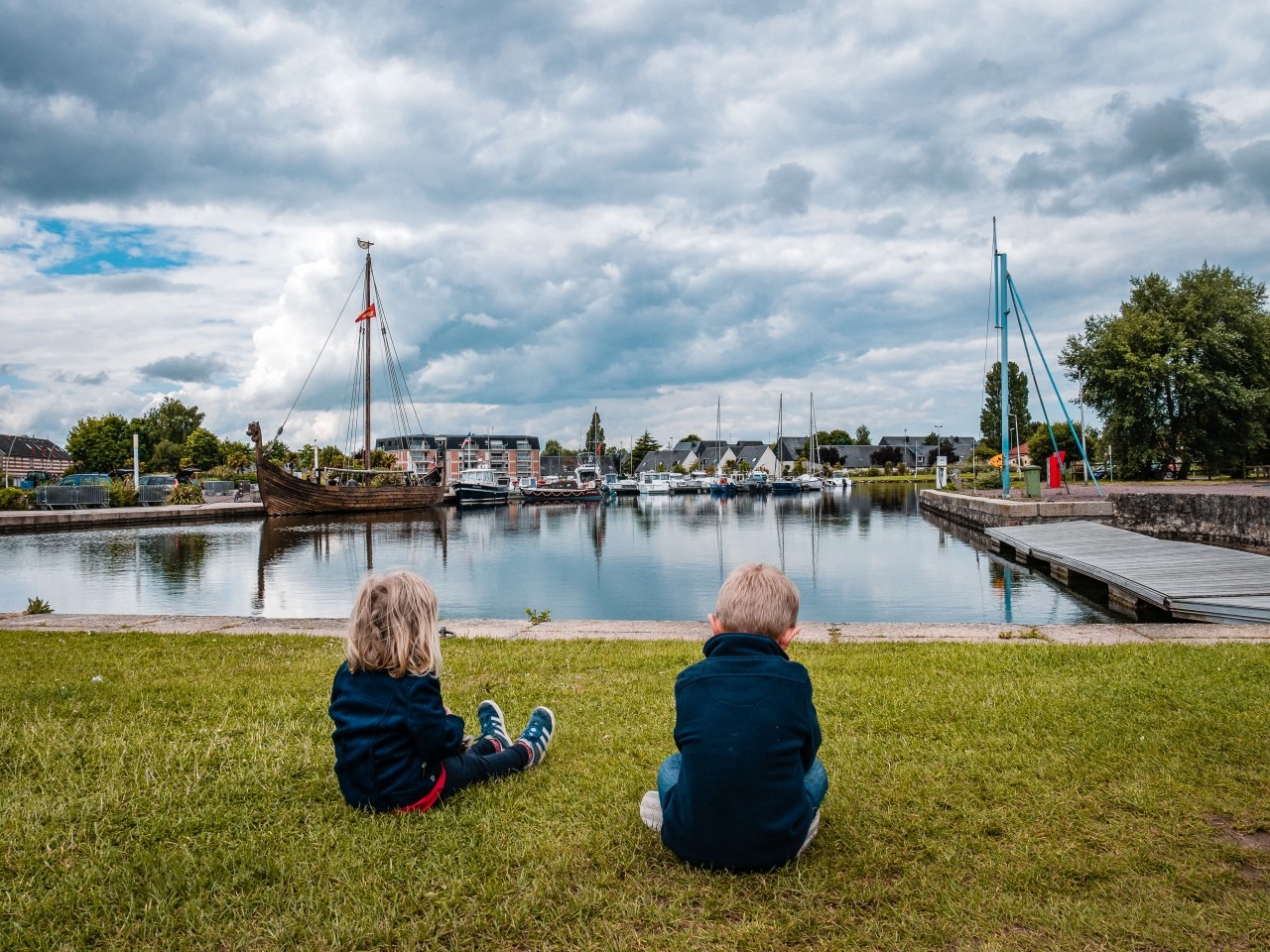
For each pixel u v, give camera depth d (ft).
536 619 34.45
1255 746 14.43
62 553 96.32
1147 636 27.78
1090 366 168.25
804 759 9.99
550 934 8.91
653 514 189.88
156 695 19.63
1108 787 12.69
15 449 426.51
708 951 8.54
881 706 17.63
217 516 169.17
